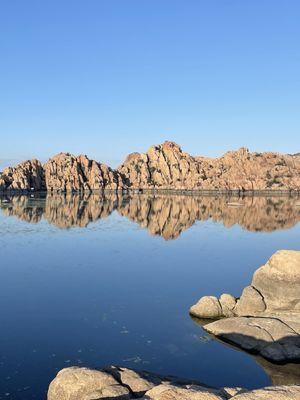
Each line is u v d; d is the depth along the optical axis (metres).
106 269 45.38
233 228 82.38
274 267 30.64
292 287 29.53
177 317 30.47
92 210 117.75
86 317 30.20
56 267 45.84
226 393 15.61
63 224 83.00
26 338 26.38
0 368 22.33
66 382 17.17
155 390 14.40
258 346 24.69
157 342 26.02
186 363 23.31
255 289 31.02
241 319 27.25
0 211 108.06
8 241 61.97
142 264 48.31
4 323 28.86
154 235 71.38
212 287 38.88
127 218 97.25
